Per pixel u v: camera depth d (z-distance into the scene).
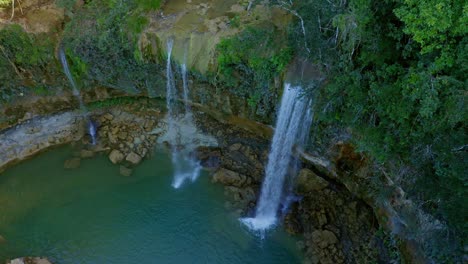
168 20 15.02
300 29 12.73
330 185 14.71
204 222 14.16
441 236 10.25
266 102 14.23
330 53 11.88
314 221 13.83
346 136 12.88
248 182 15.20
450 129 9.45
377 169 12.69
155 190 15.20
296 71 13.00
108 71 15.83
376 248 12.88
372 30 10.29
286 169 15.22
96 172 15.81
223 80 14.38
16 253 13.44
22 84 15.79
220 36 14.06
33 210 14.73
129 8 15.16
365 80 11.31
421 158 10.33
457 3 7.82
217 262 13.08
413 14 8.38
